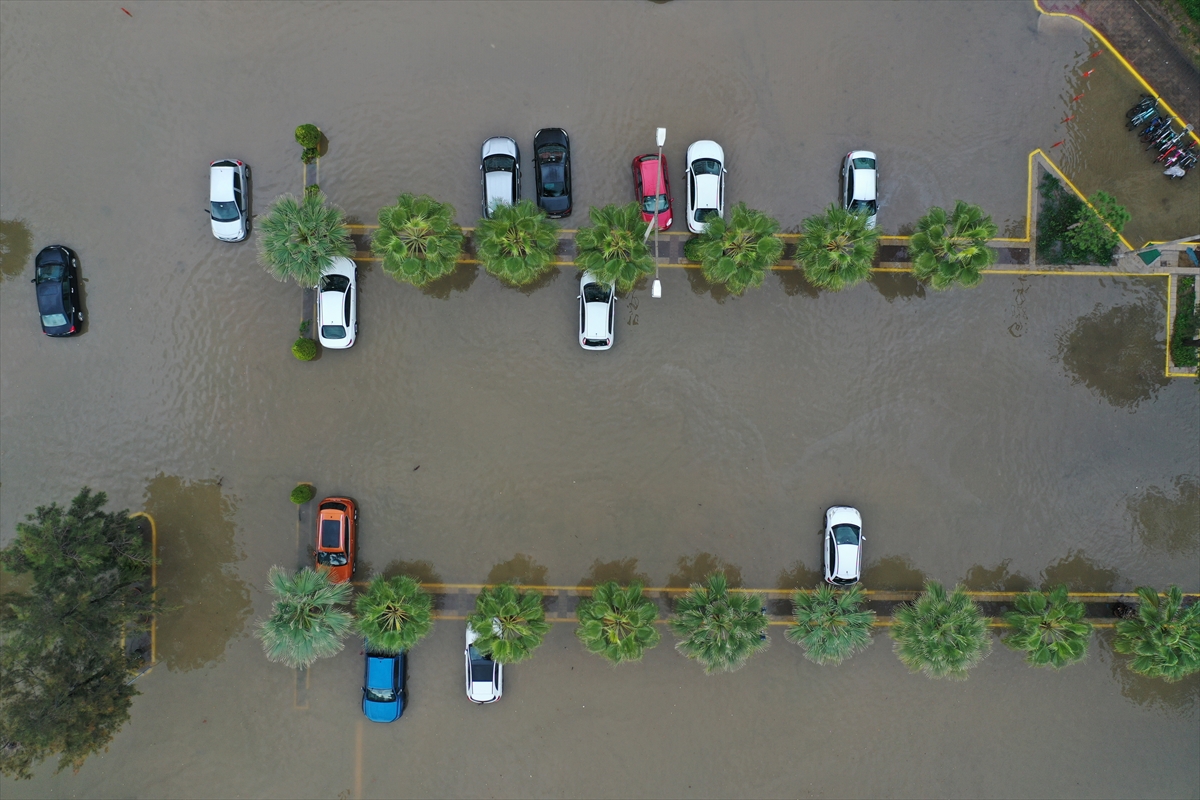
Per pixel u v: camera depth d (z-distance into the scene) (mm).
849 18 24703
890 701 25000
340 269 23359
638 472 24859
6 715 19938
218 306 24281
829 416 24906
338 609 23672
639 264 20781
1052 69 24781
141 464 24281
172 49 24156
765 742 24953
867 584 24969
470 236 24562
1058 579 24672
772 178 24750
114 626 21703
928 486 25000
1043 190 24766
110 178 24156
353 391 24469
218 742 24484
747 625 21438
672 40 24594
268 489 24422
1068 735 24766
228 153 24234
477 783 24703
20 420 24094
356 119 24375
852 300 24875
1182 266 24672
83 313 24125
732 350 24812
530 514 24766
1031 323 24891
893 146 24766
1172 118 24562
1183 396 24922
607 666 24781
